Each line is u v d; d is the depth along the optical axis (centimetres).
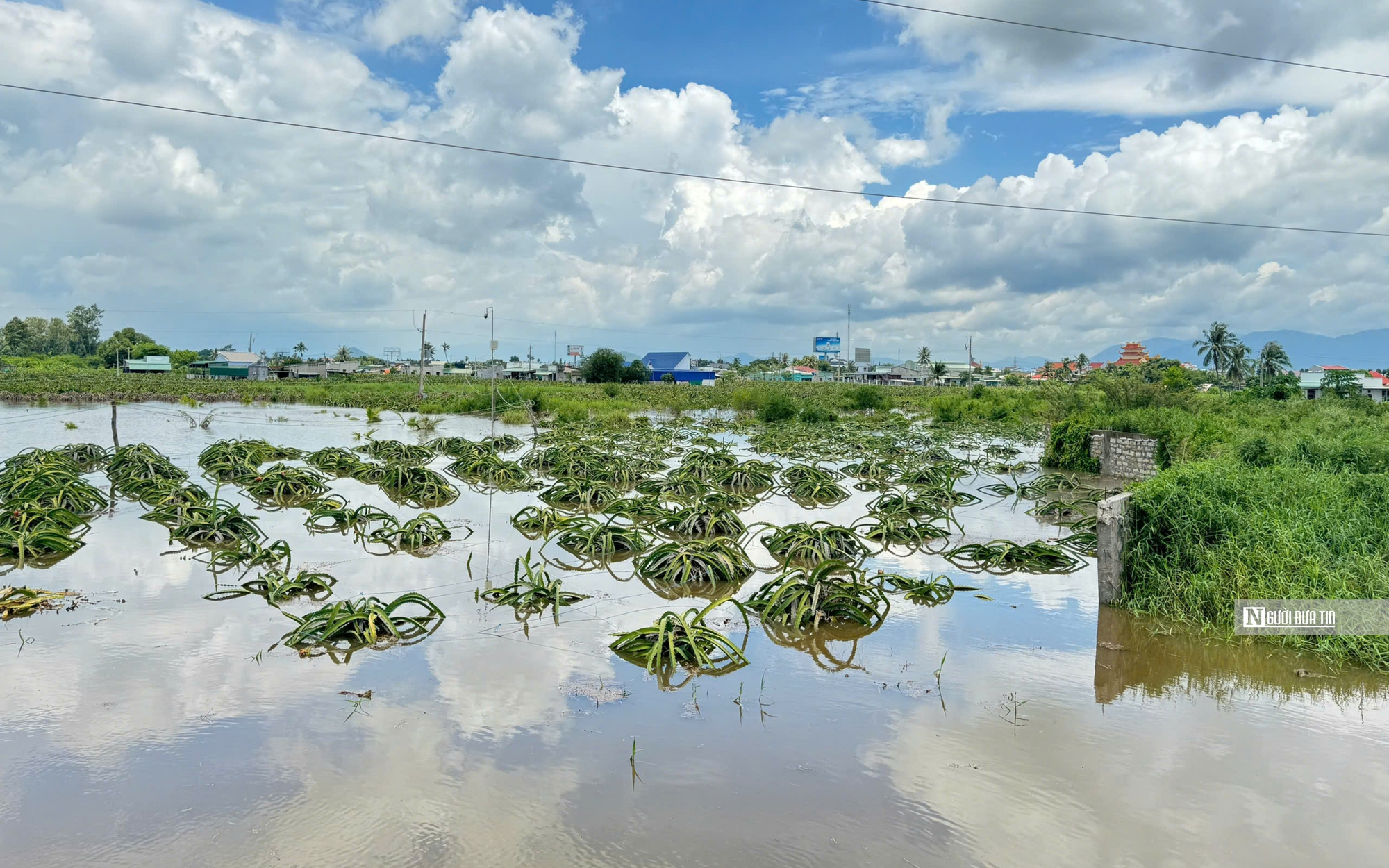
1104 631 803
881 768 523
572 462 1916
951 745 556
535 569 1020
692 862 421
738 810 471
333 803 472
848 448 2589
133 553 1078
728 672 688
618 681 664
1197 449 1709
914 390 7512
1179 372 3762
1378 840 444
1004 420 3772
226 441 2255
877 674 686
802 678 677
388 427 3222
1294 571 819
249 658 698
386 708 601
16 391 4647
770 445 2617
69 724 569
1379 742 561
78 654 701
